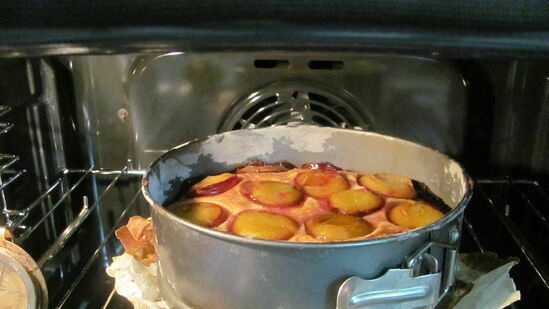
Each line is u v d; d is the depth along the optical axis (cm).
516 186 101
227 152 89
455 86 96
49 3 45
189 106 97
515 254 102
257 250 61
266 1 45
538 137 99
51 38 46
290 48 48
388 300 62
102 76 97
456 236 66
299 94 96
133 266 78
